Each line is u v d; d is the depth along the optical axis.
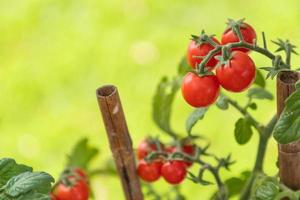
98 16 4.45
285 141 1.07
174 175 1.42
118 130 1.33
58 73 4.14
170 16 4.38
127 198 1.48
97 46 4.27
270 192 1.24
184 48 4.15
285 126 1.07
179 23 4.34
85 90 4.04
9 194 1.08
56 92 4.04
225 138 3.53
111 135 1.34
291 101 1.06
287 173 1.25
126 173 1.42
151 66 4.08
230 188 1.57
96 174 1.76
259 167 1.40
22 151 3.71
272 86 3.56
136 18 4.40
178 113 3.69
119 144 1.36
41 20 4.51
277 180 1.29
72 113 3.89
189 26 4.31
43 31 4.45
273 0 4.29
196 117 1.35
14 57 4.31
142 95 3.90
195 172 3.10
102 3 4.52
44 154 3.69
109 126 1.33
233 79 1.16
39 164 3.63
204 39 1.21
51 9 4.55
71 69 4.16
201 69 1.20
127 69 4.09
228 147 3.47
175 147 1.53
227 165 1.42
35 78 4.13
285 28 4.12
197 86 1.20
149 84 3.97
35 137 3.79
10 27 4.49
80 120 3.85
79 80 4.09
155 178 1.47
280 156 1.24
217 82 1.20
